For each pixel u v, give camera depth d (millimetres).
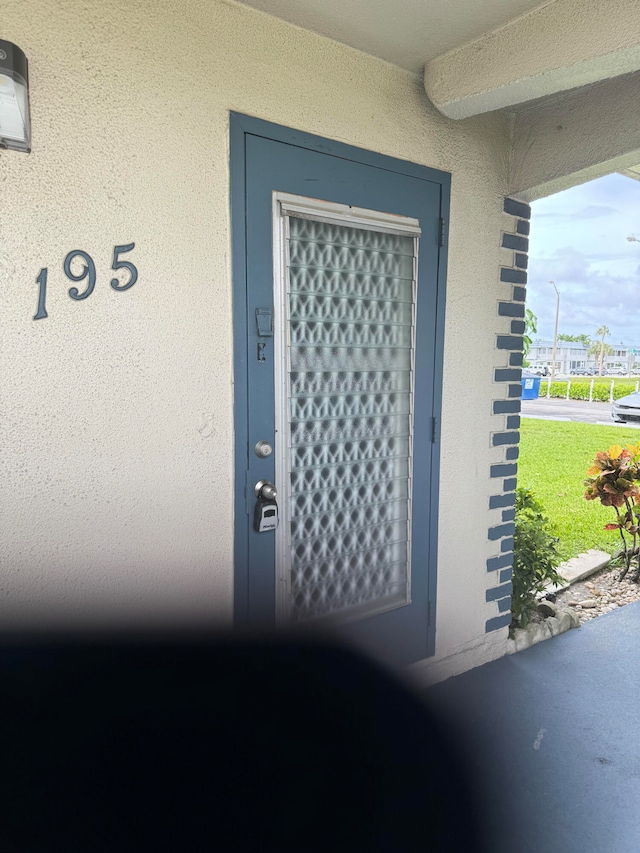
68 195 1637
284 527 2203
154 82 1738
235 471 2051
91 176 1666
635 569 4293
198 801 1397
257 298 2027
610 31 1746
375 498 2498
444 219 2525
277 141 2004
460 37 2066
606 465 4328
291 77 2006
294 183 2064
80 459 1738
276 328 2094
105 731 1467
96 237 1692
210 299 1925
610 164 2453
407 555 2600
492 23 1978
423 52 2176
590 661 3027
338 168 2168
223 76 1864
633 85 2289
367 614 2494
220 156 1891
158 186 1781
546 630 3271
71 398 1706
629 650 3145
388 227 2336
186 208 1842
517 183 2742
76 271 1671
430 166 2447
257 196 1984
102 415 1761
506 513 3012
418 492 2607
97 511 1784
